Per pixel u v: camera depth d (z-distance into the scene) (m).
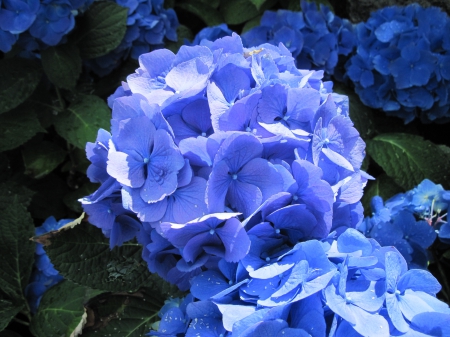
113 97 0.61
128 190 0.53
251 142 0.52
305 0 0.92
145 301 0.62
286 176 0.52
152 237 0.54
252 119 0.54
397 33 0.82
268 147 0.53
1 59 0.83
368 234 0.66
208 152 0.52
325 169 0.55
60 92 0.87
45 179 0.86
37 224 0.88
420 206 0.68
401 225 0.66
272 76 0.56
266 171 0.52
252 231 0.53
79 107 0.82
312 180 0.52
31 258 0.73
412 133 0.90
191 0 1.01
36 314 0.71
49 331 0.69
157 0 0.89
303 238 0.54
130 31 0.86
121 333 0.61
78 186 0.88
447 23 0.80
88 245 0.61
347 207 0.56
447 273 0.70
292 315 0.50
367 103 0.85
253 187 0.52
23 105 0.81
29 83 0.80
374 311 0.50
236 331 0.49
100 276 0.61
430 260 0.68
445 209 0.68
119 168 0.53
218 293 0.51
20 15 0.75
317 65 0.86
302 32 0.86
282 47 0.60
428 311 0.51
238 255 0.52
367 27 0.85
